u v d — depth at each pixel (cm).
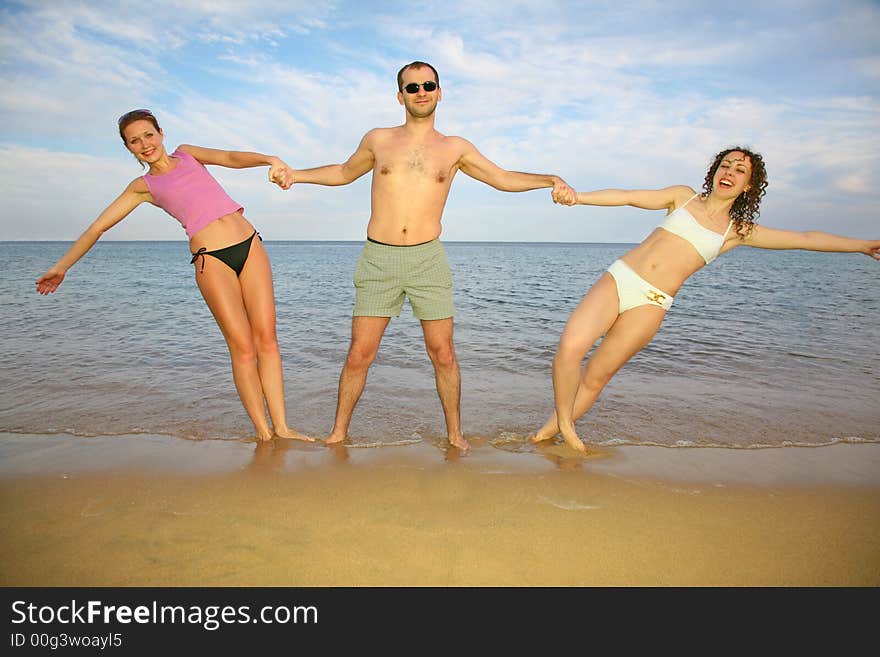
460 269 3034
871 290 1672
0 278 1972
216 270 460
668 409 578
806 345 879
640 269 456
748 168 445
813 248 467
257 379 482
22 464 422
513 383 673
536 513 353
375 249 464
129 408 566
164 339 884
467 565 299
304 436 493
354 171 488
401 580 287
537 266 3447
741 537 331
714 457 455
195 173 465
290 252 7750
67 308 1202
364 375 488
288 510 352
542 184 475
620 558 309
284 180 477
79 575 286
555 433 500
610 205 474
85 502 360
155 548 309
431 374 704
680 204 478
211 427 516
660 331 993
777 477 415
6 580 280
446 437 501
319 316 1154
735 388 652
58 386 636
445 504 363
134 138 438
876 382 680
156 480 394
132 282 1867
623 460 446
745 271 2652
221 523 335
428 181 454
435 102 446
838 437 506
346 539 320
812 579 296
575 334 447
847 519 354
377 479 399
